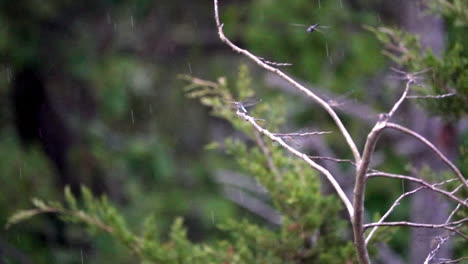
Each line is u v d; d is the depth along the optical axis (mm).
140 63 17359
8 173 14516
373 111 11219
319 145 12508
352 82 13219
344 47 13477
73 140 16672
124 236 6805
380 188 13773
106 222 6832
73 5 16234
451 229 4398
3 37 14695
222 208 15984
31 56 15227
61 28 16141
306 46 13461
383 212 13555
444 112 6359
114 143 16938
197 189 16875
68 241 14859
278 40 13492
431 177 6695
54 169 16578
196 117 17844
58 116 16641
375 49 13406
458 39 6641
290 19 13531
